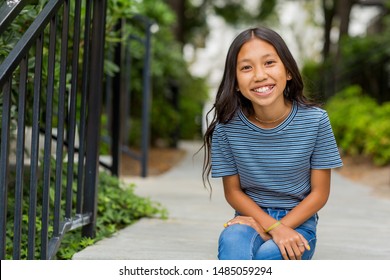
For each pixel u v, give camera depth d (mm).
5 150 2088
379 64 11500
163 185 6098
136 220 3824
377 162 7906
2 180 2096
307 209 2332
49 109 2377
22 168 2186
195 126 17688
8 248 2947
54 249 2445
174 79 12133
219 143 2420
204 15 18000
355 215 4305
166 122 11922
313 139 2312
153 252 2830
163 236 3279
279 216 2418
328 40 16969
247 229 2271
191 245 3051
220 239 2281
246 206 2369
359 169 7984
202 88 14148
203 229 3559
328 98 12133
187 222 3799
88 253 2748
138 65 9719
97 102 2912
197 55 21109
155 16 10133
